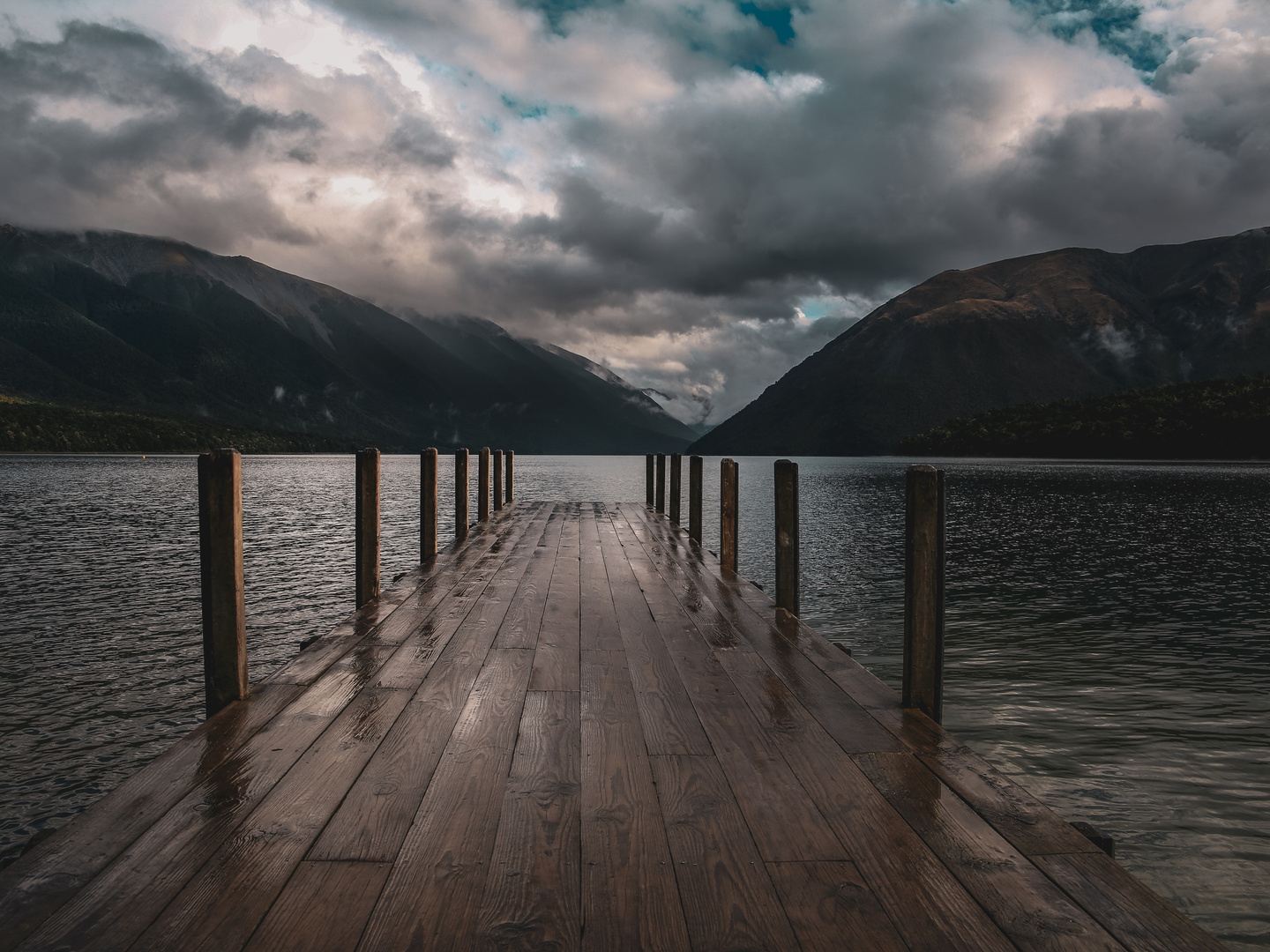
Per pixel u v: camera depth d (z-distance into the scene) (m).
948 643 9.39
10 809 5.25
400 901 1.93
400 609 5.54
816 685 3.85
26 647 9.12
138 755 6.16
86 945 1.72
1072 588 13.19
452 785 2.63
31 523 22.88
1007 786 2.65
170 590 12.58
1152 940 1.78
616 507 15.27
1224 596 12.43
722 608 5.64
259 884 1.99
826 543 19.06
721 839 2.28
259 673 8.08
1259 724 6.64
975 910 1.91
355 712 3.36
